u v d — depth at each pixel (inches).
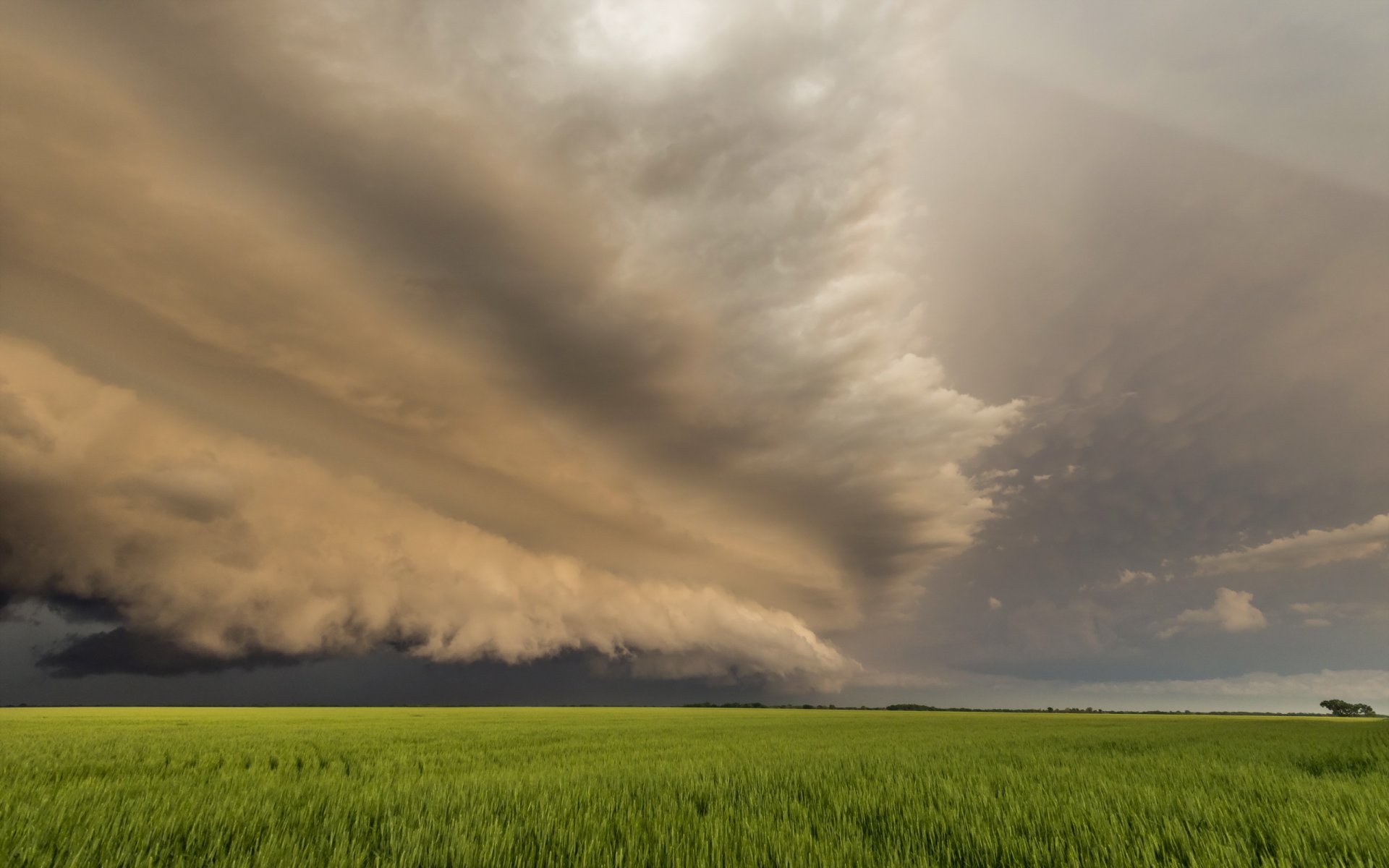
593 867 180.2
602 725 1294.3
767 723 1508.4
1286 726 1486.2
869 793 315.0
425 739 778.2
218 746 630.5
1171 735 1004.6
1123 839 215.0
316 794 297.7
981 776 394.6
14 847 185.5
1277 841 213.5
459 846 187.0
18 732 815.1
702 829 221.5
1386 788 333.7
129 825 215.2
